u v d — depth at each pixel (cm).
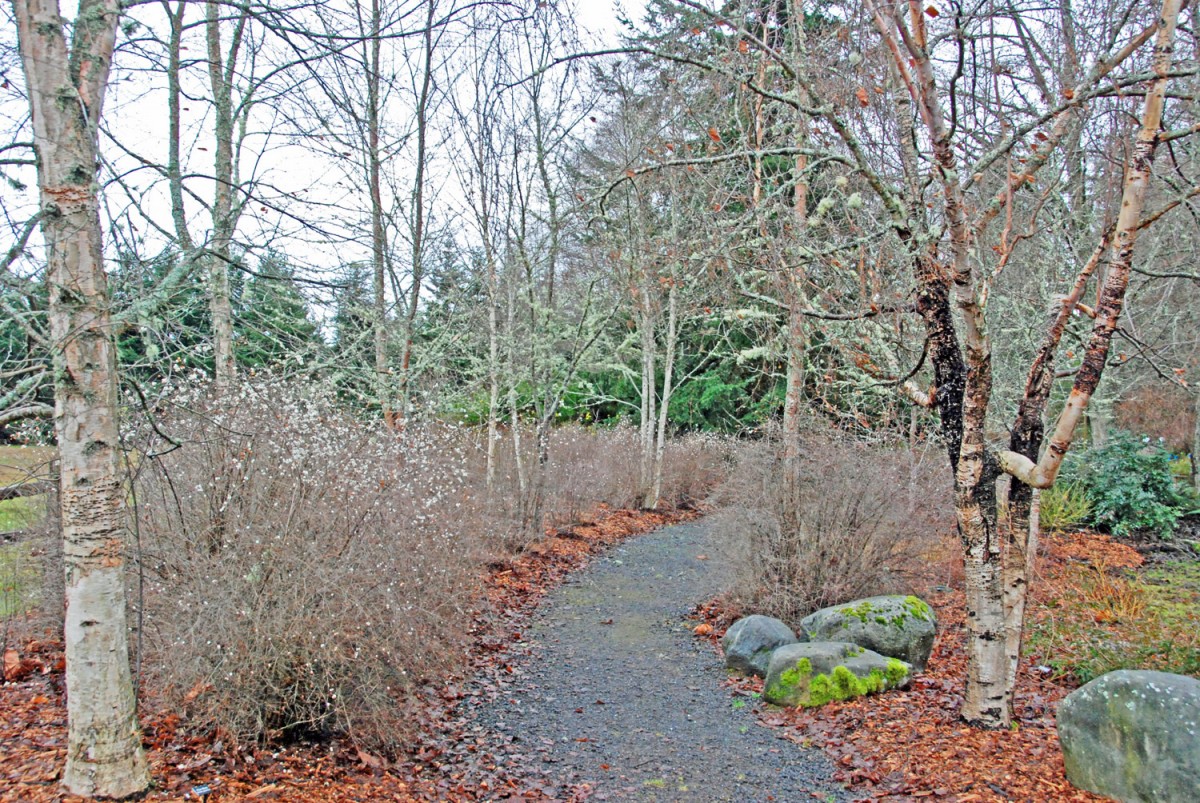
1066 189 634
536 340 1088
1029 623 685
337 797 388
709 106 650
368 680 454
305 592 436
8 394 339
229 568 435
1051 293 646
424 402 909
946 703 513
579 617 816
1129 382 1085
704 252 562
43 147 311
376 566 493
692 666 657
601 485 1453
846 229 592
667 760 469
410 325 880
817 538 712
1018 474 423
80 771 335
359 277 569
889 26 434
